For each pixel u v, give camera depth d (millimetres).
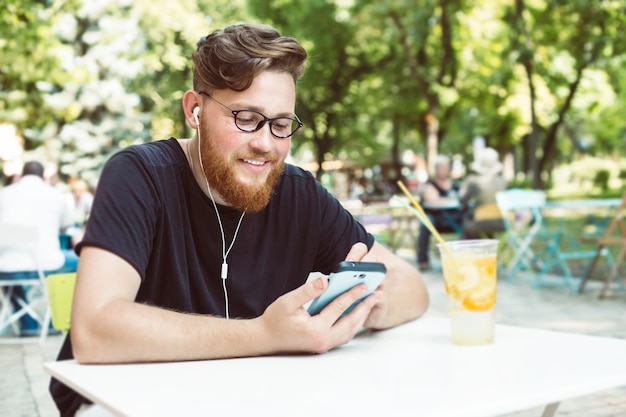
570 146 50000
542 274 9664
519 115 25750
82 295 1643
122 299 1635
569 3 17750
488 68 23703
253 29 1865
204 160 1921
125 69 17562
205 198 2023
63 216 6852
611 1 17484
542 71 21344
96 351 1562
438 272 11547
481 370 1421
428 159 23500
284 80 1868
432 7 21484
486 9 22641
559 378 1344
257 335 1596
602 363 1451
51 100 17031
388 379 1366
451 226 11617
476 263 1651
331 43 24156
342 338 1642
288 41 1859
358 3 22750
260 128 1855
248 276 2090
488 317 1668
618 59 20969
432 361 1516
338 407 1189
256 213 2098
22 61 15367
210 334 1587
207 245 2041
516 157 41656
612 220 8484
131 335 1557
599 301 8133
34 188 6645
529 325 6734
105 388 1354
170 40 17906
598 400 4281
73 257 6910
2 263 6531
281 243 2154
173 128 19828
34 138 17438
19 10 13789
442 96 22641
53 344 6633
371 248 2270
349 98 27312
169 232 1969
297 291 1602
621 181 39344
